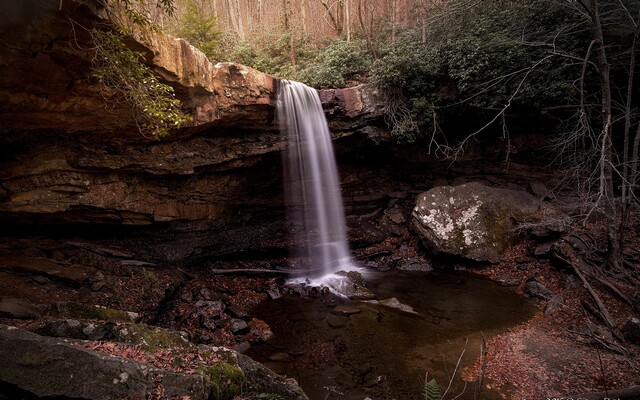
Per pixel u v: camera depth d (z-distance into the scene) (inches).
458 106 490.3
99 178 307.7
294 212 502.9
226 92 332.8
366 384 221.1
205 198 399.9
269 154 419.8
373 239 510.0
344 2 681.0
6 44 168.6
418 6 593.6
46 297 241.9
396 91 478.3
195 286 355.9
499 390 210.5
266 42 718.5
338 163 529.0
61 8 167.3
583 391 202.8
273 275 413.7
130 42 213.9
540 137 504.7
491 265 417.7
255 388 154.3
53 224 306.0
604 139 308.0
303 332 291.3
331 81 512.1
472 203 457.1
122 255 333.4
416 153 549.6
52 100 217.6
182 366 142.9
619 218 406.9
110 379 122.0
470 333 283.0
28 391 118.5
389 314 321.7
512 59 419.8
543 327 284.5
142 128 288.8
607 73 320.2
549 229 404.2
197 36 571.2
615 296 304.8
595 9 320.5
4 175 259.4
